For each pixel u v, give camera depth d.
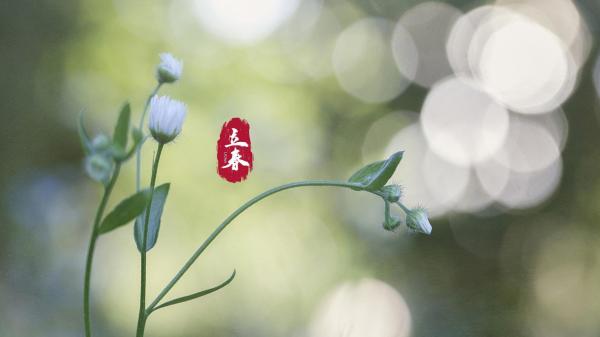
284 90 7.88
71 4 7.07
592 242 8.81
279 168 7.29
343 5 9.90
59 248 6.65
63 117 6.81
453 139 10.38
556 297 8.19
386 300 6.99
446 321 5.59
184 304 6.67
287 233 7.28
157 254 6.74
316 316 7.09
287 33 8.37
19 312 5.96
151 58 7.20
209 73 7.30
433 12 10.53
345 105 9.80
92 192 6.86
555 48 9.70
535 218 9.33
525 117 9.96
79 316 6.29
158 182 6.65
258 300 6.93
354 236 8.10
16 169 6.78
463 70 10.62
